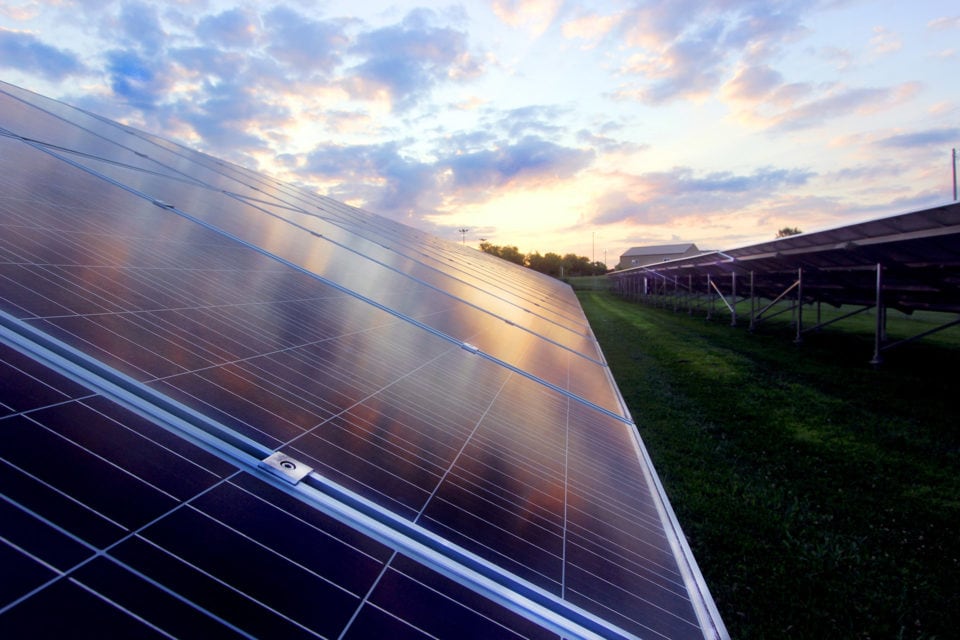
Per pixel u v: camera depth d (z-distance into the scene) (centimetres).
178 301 430
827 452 1110
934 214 1264
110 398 248
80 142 1019
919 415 1364
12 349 248
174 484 213
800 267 2578
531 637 225
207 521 203
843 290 2875
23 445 193
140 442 229
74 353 271
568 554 320
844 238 1789
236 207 1077
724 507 859
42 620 138
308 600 189
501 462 412
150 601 160
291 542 214
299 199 1873
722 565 702
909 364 2019
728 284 4594
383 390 445
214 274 556
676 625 296
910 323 3584
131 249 509
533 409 594
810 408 1432
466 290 1305
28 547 156
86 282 382
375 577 217
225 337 399
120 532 178
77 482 190
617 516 412
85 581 155
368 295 773
